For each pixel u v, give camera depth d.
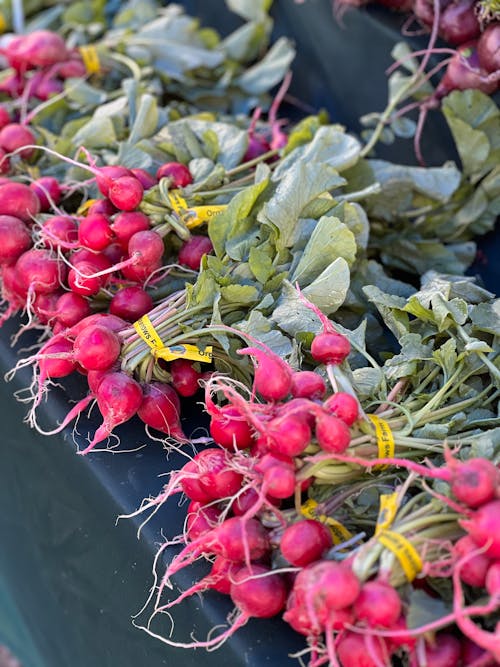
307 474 0.63
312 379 0.65
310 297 0.75
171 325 0.74
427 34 0.98
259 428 0.62
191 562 0.66
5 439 0.90
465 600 0.60
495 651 0.54
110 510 0.73
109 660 0.80
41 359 0.77
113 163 0.87
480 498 0.57
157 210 0.80
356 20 1.04
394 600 0.56
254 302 0.77
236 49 1.20
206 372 0.77
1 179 0.87
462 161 0.97
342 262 0.74
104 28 1.30
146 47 1.16
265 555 0.63
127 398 0.71
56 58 1.08
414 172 0.94
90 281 0.77
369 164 0.91
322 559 0.60
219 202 0.84
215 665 0.64
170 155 0.90
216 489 0.65
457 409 0.69
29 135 0.93
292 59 1.19
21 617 1.00
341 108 1.13
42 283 0.79
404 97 0.99
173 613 0.67
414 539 0.59
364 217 0.83
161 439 0.74
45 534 0.87
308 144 0.89
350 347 0.73
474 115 0.92
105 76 1.14
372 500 0.65
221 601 0.65
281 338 0.73
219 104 1.18
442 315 0.72
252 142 0.93
